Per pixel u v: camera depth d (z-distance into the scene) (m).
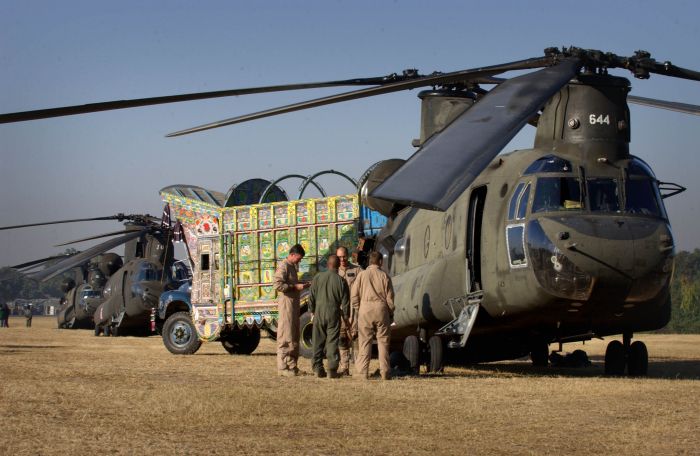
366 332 12.66
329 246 19.70
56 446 6.94
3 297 191.25
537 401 9.62
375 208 18.05
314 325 13.04
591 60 12.59
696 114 12.20
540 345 15.31
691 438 7.33
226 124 12.52
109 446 6.95
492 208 13.25
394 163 17.72
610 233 12.03
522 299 12.50
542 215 12.32
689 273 92.31
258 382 12.00
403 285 16.03
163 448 6.87
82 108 10.09
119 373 13.62
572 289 12.01
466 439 7.31
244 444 7.04
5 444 7.01
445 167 8.48
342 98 11.82
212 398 9.70
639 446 6.98
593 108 12.79
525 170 12.85
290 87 11.87
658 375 14.01
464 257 13.66
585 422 8.18
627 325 12.95
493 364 18.42
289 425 8.00
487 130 9.15
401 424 8.05
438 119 16.47
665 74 12.62
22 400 9.69
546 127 13.18
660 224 12.35
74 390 10.67
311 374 13.66
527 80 10.42
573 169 12.55
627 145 12.91
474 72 11.95
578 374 14.77
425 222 15.94
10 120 9.88
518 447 6.96
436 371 14.19
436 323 14.52
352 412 8.77
